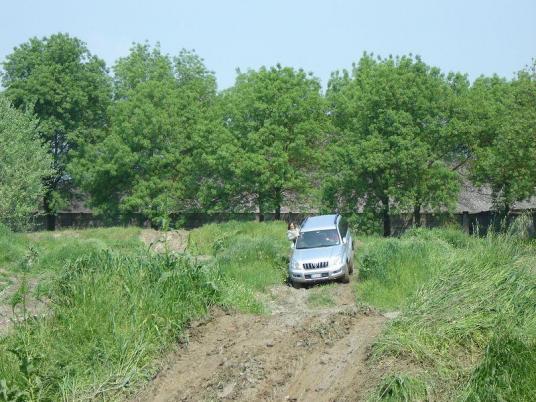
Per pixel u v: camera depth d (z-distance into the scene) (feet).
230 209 141.28
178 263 35.94
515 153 106.32
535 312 25.29
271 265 68.13
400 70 127.24
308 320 31.86
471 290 27.58
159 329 31.73
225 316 34.04
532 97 108.37
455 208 121.90
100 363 29.60
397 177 122.83
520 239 31.09
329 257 64.28
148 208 142.92
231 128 137.90
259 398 25.41
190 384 28.02
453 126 122.31
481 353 24.40
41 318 32.55
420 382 22.86
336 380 25.34
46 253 65.41
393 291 52.95
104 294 32.42
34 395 27.73
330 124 139.54
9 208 115.24
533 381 21.63
